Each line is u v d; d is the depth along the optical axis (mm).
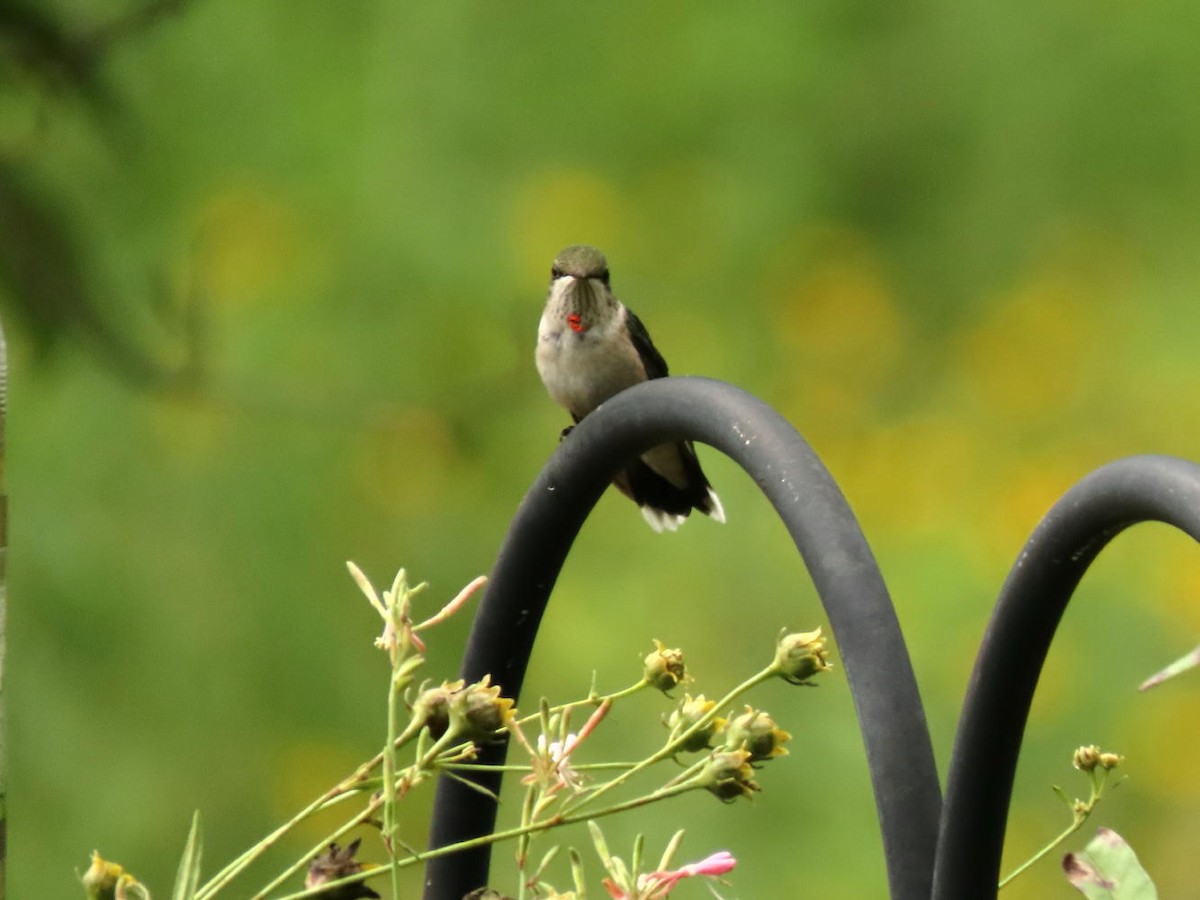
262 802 10250
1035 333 15539
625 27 15883
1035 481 14344
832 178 16312
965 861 3803
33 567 10070
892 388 15594
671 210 15750
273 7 13453
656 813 10305
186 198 12422
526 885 3502
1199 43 16375
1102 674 11906
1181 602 12250
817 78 16328
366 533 11219
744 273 15867
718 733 3537
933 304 16141
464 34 14703
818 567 3771
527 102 15172
